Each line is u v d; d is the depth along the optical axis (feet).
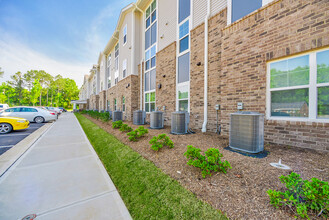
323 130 9.37
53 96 207.72
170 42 25.44
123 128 20.49
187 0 22.15
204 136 15.65
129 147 14.47
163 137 12.49
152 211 6.37
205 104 18.21
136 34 36.24
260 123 10.13
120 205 7.06
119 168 10.84
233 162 8.72
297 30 10.32
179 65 23.63
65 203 7.09
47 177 9.62
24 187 8.39
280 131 11.18
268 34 11.76
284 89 11.16
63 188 8.38
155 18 30.81
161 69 27.30
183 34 22.95
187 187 7.20
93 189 8.35
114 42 50.78
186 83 22.08
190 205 6.12
